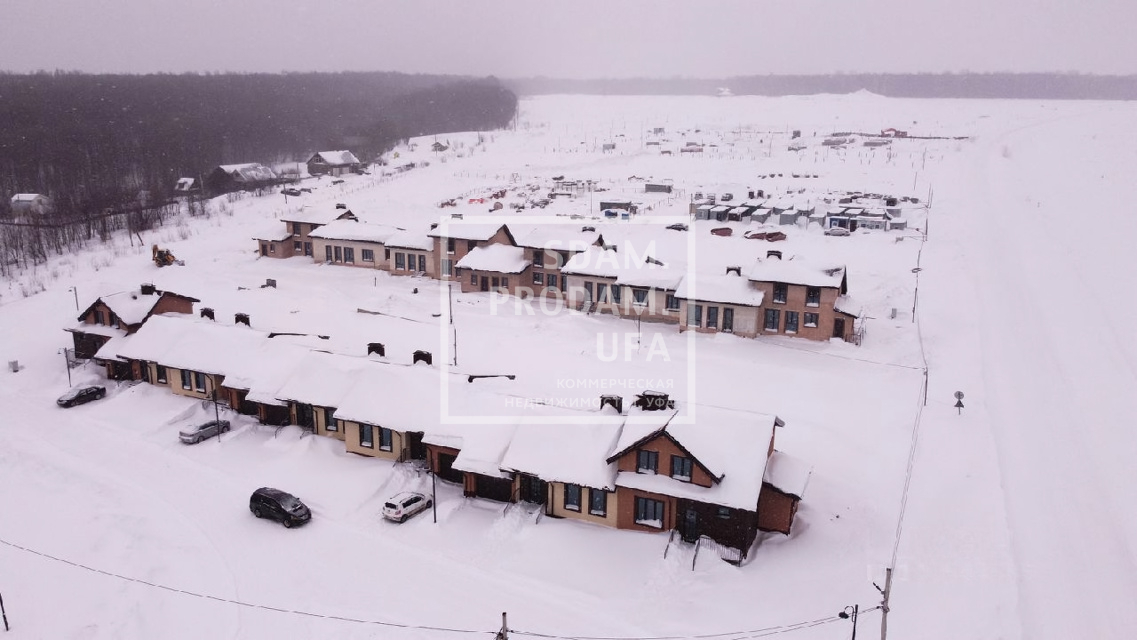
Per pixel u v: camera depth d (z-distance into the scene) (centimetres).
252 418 5138
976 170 15650
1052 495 4275
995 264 9088
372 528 3947
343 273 8806
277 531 3906
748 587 3441
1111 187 13562
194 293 7856
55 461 4609
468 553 3738
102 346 5941
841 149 19175
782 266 6794
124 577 3509
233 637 3120
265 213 12319
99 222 11225
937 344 6619
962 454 4712
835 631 3133
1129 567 3641
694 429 3878
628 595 3425
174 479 4422
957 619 3191
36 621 3209
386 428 4456
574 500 4003
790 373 5900
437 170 17112
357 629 3177
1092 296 7938
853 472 4478
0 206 12000
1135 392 5672
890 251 9719
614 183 15412
